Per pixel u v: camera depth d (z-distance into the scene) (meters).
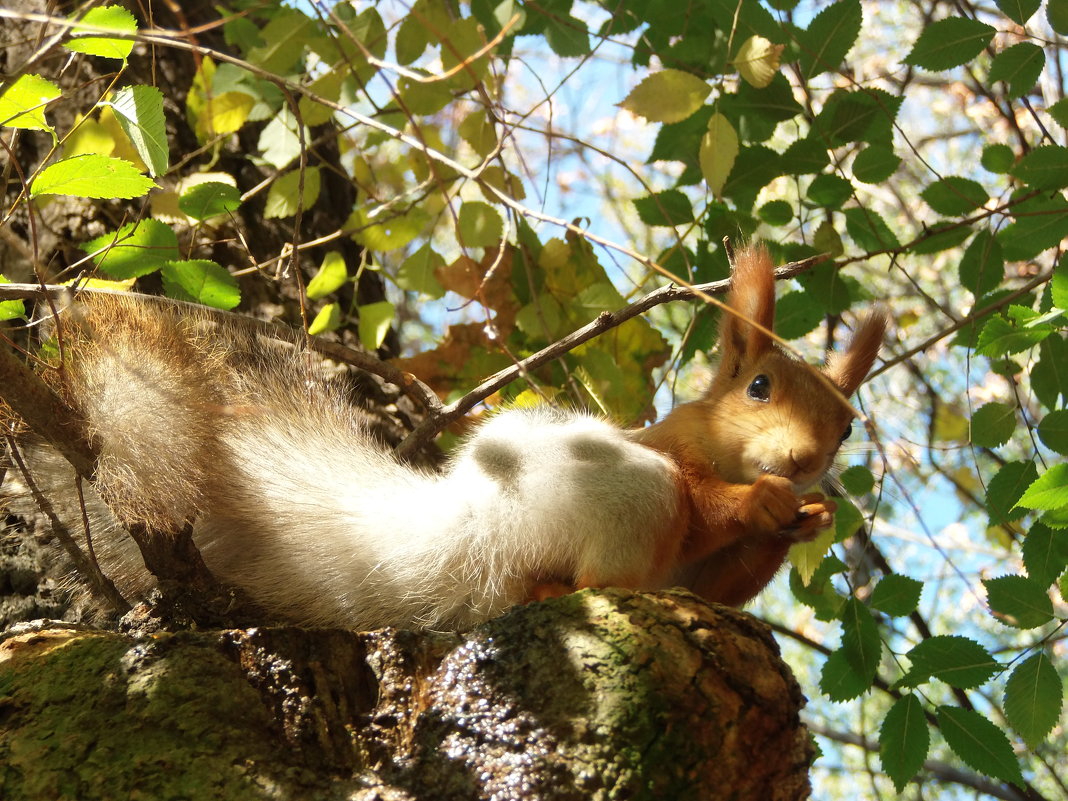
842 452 1.12
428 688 0.90
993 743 1.05
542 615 0.91
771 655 0.91
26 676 0.90
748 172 1.13
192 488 0.97
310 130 1.28
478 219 1.16
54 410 0.95
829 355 1.09
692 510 1.00
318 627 0.98
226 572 1.00
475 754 0.88
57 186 0.95
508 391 1.18
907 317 1.68
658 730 0.88
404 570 0.99
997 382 1.60
